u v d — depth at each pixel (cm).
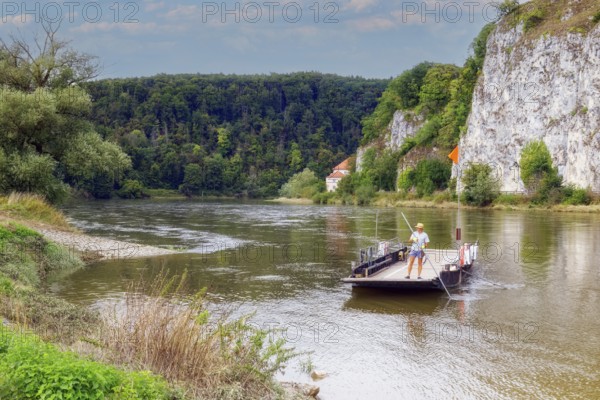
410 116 11906
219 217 5544
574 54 7506
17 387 617
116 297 1579
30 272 1762
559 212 6281
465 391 955
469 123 9275
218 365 848
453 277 1784
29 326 1012
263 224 4581
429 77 11675
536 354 1139
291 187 13900
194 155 16062
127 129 17162
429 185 9438
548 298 1653
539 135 7862
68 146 3619
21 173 3312
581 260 2381
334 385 978
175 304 975
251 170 17138
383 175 10906
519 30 8600
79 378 629
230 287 1803
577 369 1055
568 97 7525
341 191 11281
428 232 3716
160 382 718
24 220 2847
